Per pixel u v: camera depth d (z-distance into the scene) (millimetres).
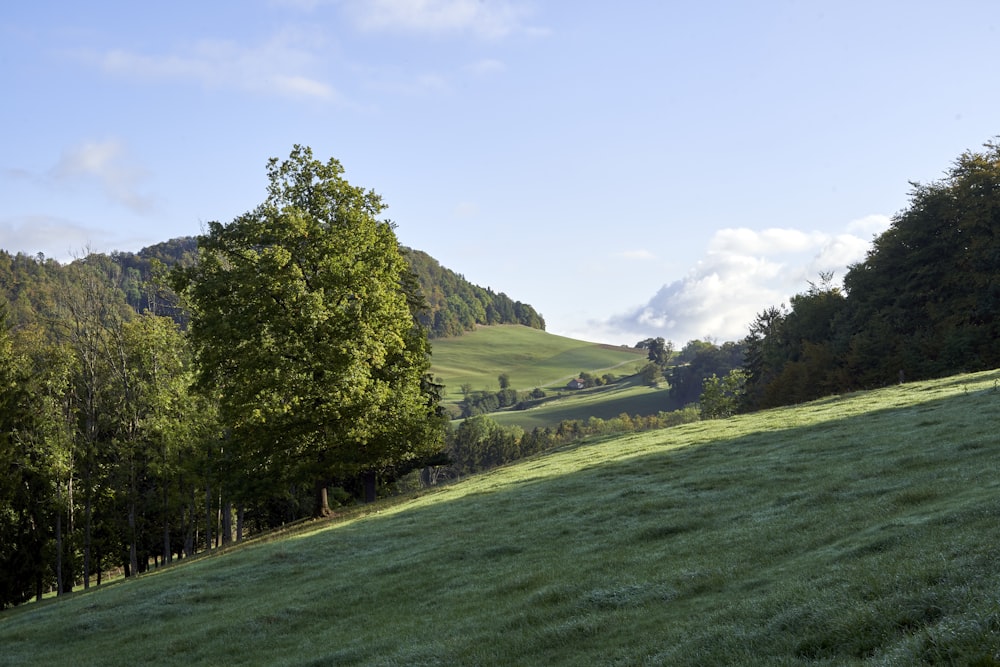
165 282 38562
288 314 36500
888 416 31062
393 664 12289
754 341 108812
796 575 11750
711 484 23469
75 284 50875
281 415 37906
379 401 37594
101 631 20484
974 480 15859
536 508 25578
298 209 38750
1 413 45312
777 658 8383
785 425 34406
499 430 172875
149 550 62875
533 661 11086
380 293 37750
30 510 51656
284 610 18344
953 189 68188
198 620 19516
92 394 49406
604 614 12586
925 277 67750
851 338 70500
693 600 12281
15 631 22219
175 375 50906
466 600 16141
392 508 34906
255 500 47125
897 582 9531
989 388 33094
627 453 35000
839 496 17984
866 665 7500
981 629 7363
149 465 48375
